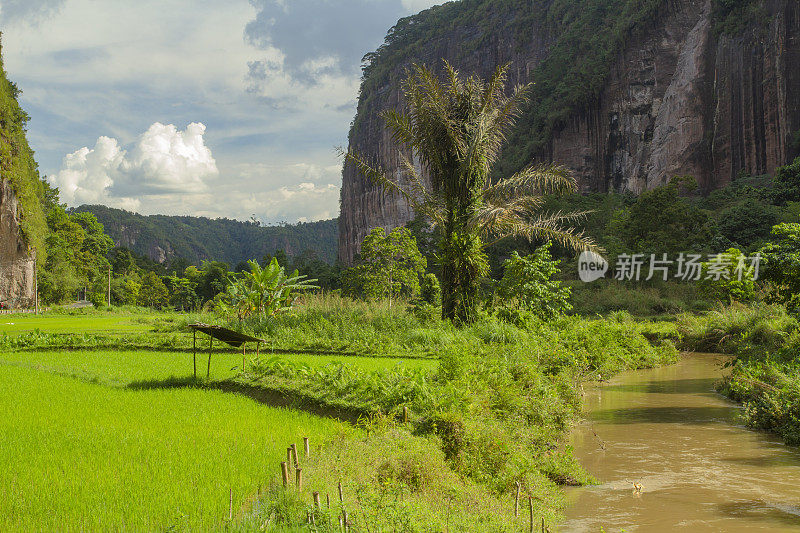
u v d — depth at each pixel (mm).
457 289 24406
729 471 8320
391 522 5156
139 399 11578
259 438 8375
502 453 7980
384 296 51031
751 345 17453
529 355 15617
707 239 51344
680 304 39406
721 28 78875
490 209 24031
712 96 79312
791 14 72188
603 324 22625
